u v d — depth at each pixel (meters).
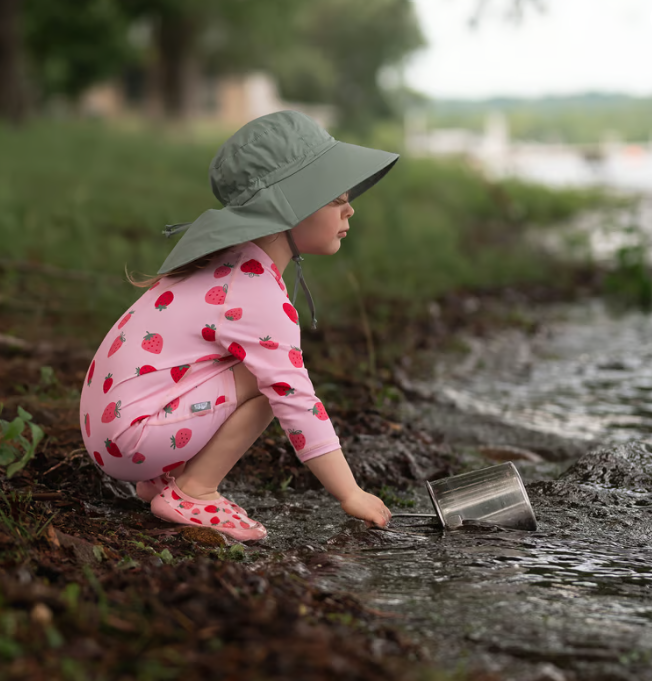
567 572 2.16
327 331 5.18
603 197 17.73
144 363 2.34
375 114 51.97
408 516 2.62
